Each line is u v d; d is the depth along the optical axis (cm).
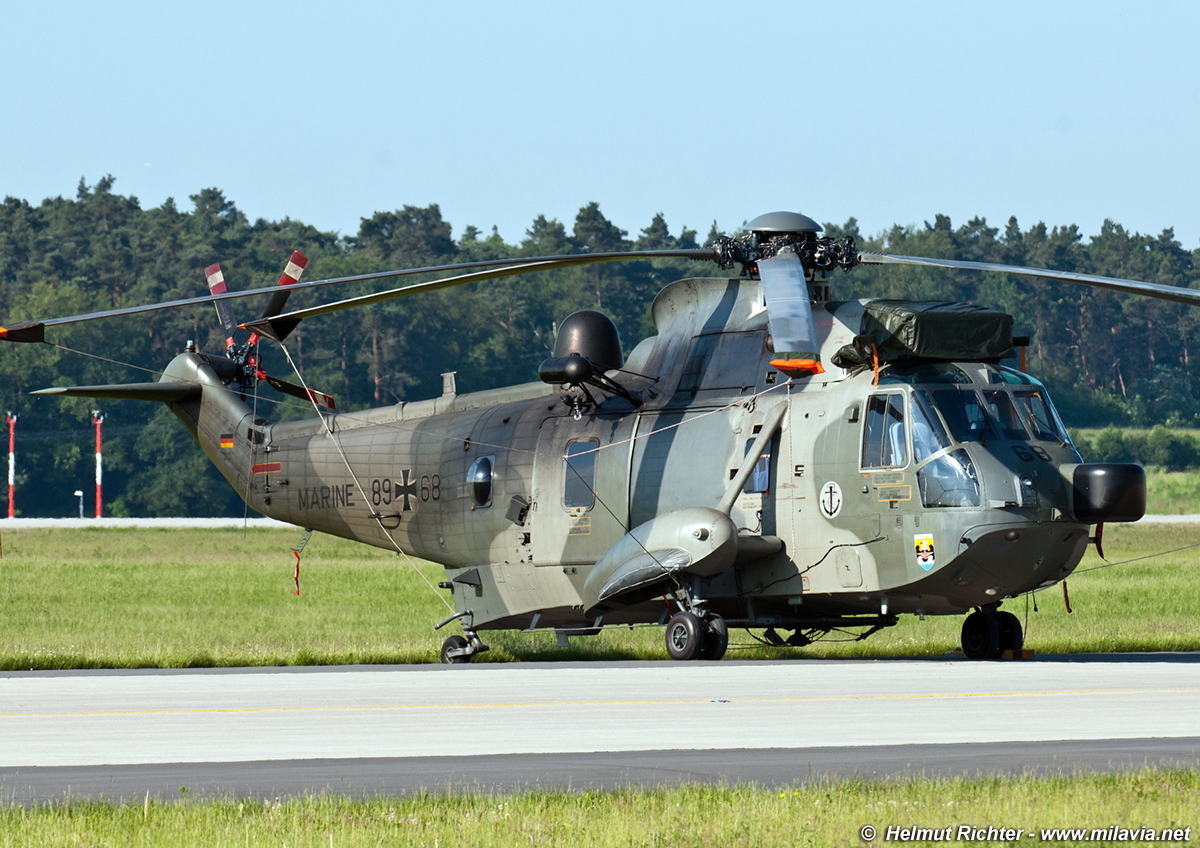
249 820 3041
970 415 6291
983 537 6056
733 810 3111
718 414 6869
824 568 6481
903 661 6538
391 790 3416
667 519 6594
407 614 10656
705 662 6469
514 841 2880
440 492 8050
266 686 5656
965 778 3406
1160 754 3878
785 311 5859
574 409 7481
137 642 8212
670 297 7400
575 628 7512
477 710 4856
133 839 2898
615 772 3656
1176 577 14012
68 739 4256
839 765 3719
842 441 6456
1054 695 5131
